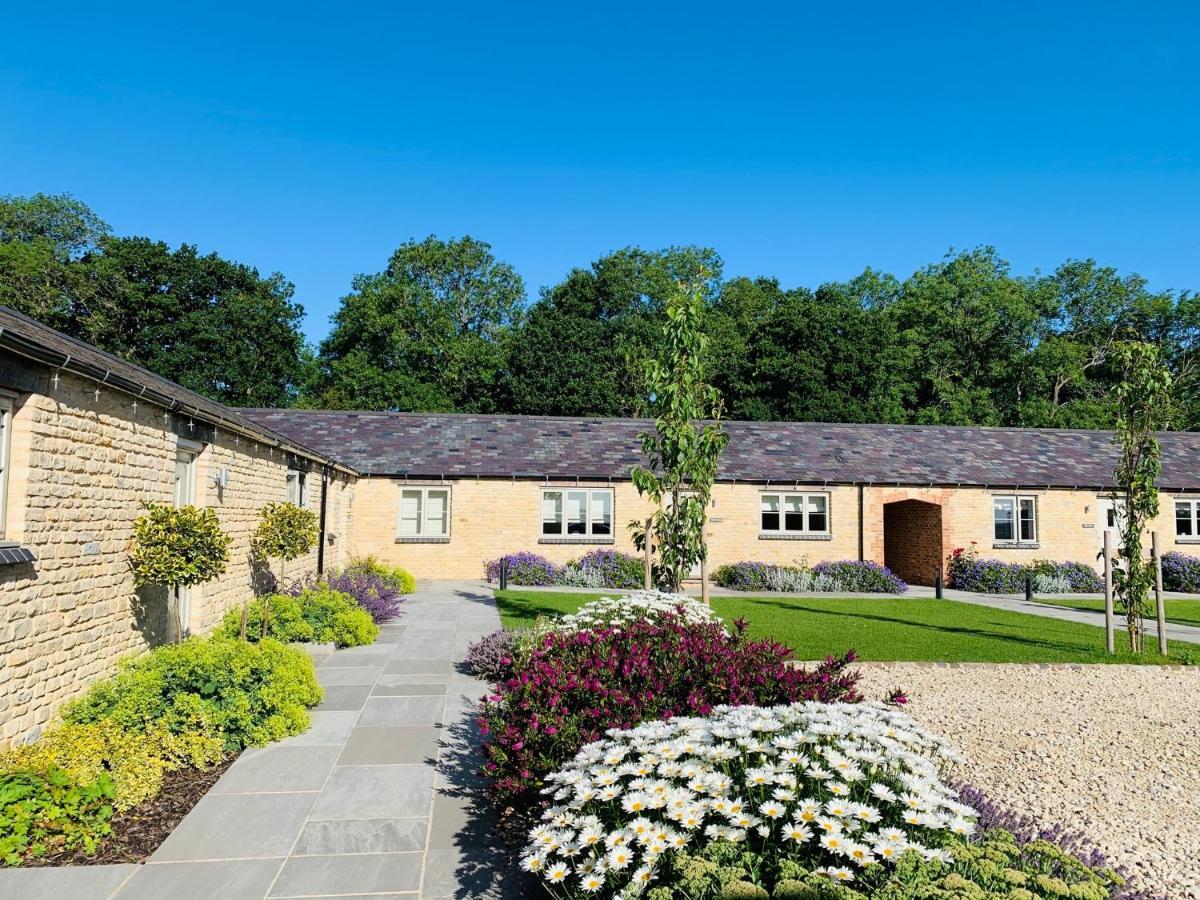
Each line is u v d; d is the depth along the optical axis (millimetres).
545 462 21312
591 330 39125
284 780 5559
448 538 20500
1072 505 22703
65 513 6023
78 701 5984
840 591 20453
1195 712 8156
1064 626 14133
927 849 3053
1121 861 4637
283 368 38875
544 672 5219
